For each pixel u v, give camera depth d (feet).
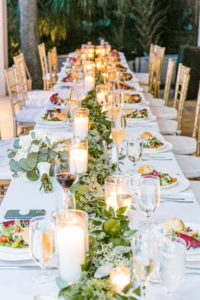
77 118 8.80
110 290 4.09
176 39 37.11
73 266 4.47
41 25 35.24
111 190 5.90
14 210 6.40
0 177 8.49
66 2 34.73
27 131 16.90
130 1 35.91
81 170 6.89
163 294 4.56
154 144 9.48
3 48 28.07
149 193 5.54
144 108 13.56
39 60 31.35
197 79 28.19
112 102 9.95
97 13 36.81
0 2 27.45
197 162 11.14
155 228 5.76
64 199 5.38
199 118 12.23
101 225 5.52
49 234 4.58
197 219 6.35
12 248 5.26
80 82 18.08
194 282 4.83
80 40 37.76
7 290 4.69
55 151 7.47
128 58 36.22
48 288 4.72
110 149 8.29
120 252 4.80
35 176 7.66
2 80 28.40
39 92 20.71
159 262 4.20
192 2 36.01
